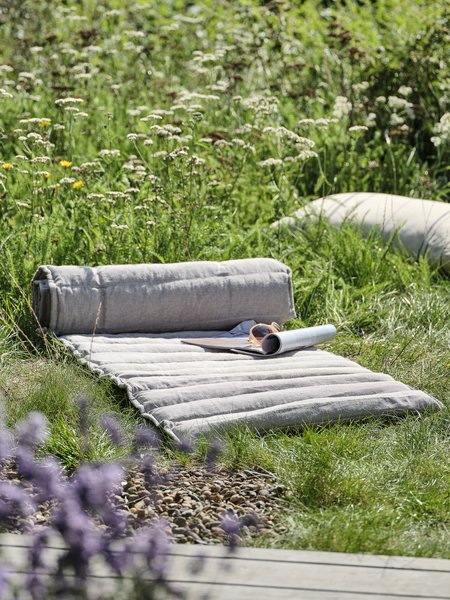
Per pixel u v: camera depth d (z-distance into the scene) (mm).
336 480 5184
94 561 3195
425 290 9141
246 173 11148
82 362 6941
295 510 4996
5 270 8258
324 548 4457
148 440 4469
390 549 4441
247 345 7559
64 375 6555
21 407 6133
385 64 13398
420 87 13359
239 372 6855
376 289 9008
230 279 8125
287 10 15055
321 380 6750
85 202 9320
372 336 8352
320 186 11883
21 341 7371
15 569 3473
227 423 5938
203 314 8023
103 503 3266
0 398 6297
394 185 11469
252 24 14891
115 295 7695
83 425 4699
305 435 5973
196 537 4547
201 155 10992
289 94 12781
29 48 13938
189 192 9422
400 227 10023
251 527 4688
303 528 4676
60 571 2889
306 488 5148
